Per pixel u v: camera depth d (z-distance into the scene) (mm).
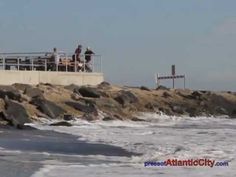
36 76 150250
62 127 115562
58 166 63688
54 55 156625
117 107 147625
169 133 111688
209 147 84688
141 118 151125
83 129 113562
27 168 62000
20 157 71062
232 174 59875
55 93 141875
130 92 165250
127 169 62188
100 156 73875
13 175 57906
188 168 63438
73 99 142625
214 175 59219
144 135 105375
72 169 61719
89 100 142500
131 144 87875
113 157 73062
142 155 75188
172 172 60562
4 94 127500
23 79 146750
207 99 189125
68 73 157875
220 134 111188
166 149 81750
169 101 175750
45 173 58938
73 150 79812
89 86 159500
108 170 61312
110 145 86188
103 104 144000
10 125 111812
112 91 161500
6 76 142875
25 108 122312
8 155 72875
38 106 127500
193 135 107938
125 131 112812
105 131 111125
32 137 94875
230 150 80688
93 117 132375
